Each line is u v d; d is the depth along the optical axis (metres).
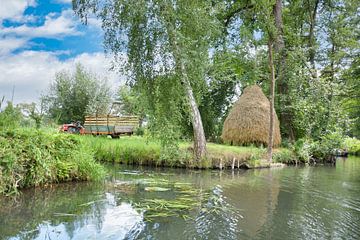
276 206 5.49
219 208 5.20
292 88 17.75
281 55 18.22
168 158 10.17
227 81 19.36
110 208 4.86
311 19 21.58
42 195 5.39
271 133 12.77
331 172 11.23
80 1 10.18
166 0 9.97
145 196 5.82
